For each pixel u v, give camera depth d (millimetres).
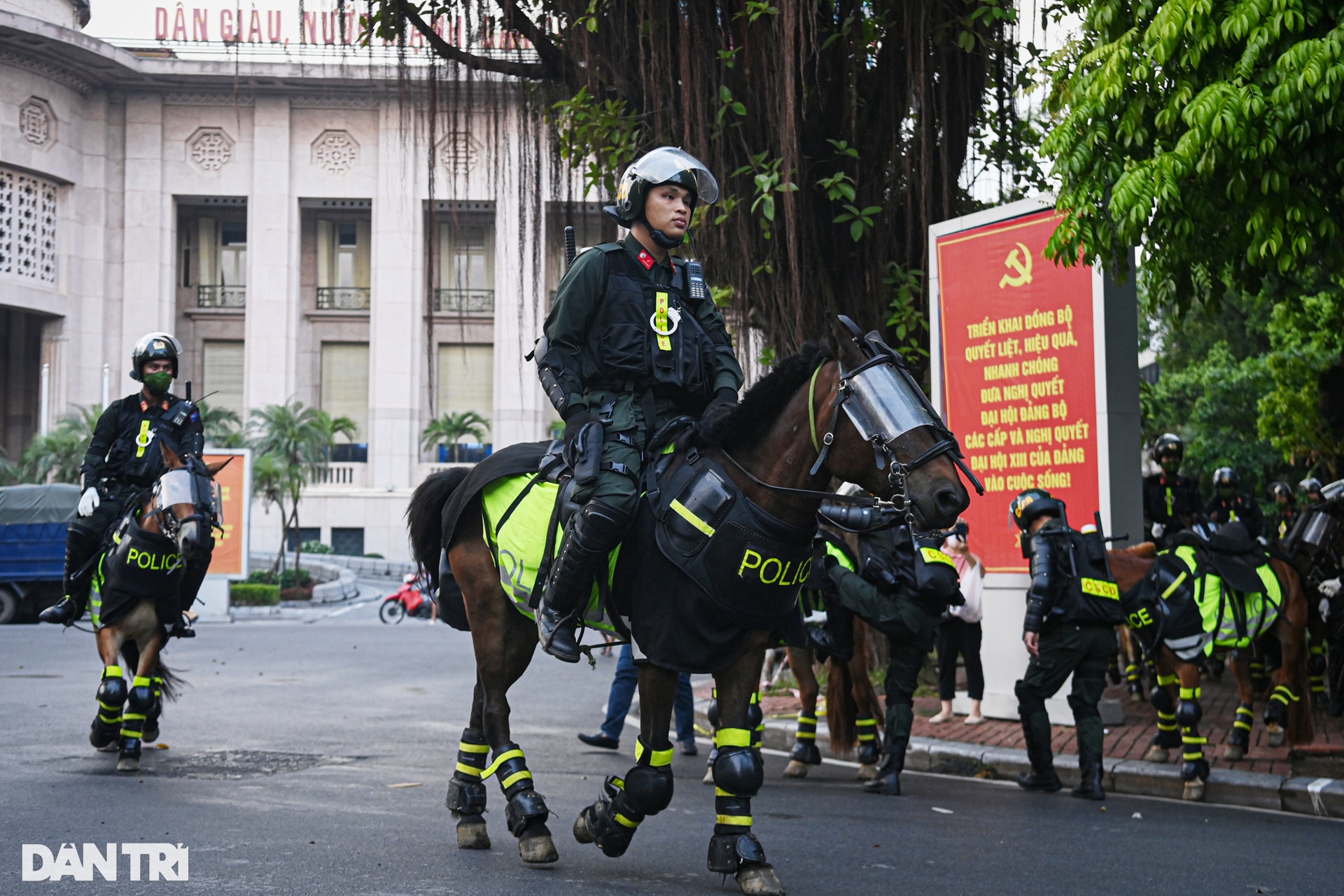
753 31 12570
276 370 60844
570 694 15039
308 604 42844
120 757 7793
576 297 4750
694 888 4785
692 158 4898
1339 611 11727
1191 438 28172
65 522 30562
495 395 59875
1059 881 5305
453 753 9039
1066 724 10898
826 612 8547
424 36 13367
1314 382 17266
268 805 6523
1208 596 8102
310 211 64125
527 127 13523
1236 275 8648
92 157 60594
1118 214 7602
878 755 8789
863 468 4199
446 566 5930
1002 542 11484
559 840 5848
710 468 4492
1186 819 7250
